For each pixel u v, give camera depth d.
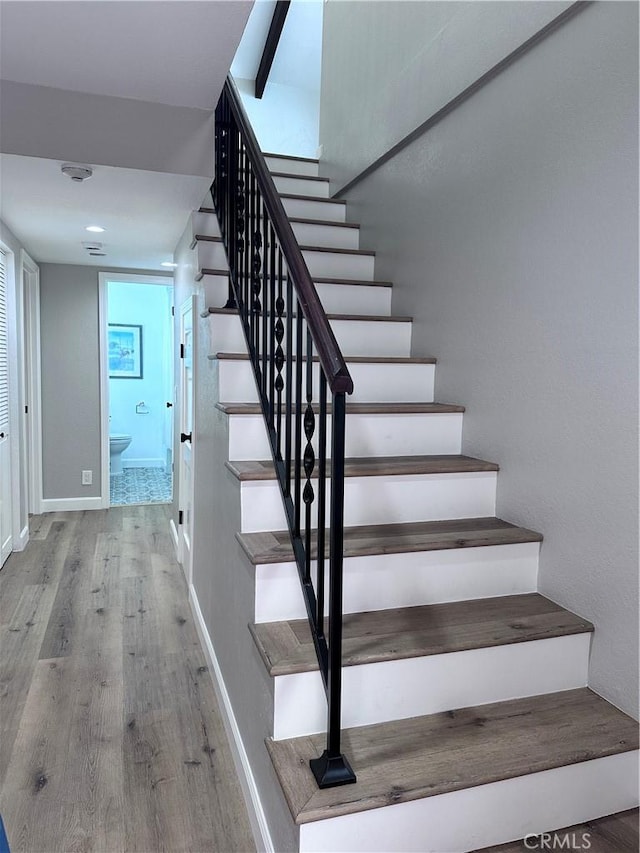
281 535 1.87
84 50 1.90
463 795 1.38
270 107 5.60
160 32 1.79
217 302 2.71
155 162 2.33
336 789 1.32
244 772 1.80
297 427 1.62
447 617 1.76
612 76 1.61
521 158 1.99
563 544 1.83
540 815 1.47
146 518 4.97
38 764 1.94
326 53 3.99
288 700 1.49
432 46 2.52
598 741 1.51
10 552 3.93
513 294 2.04
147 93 2.23
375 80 3.18
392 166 3.00
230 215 2.52
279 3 4.62
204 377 2.72
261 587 1.70
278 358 1.83
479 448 2.25
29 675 2.47
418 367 2.56
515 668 1.67
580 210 1.73
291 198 3.53
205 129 2.37
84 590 3.39
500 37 2.05
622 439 1.61
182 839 1.67
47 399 5.01
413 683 1.58
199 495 2.94
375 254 3.19
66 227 3.42
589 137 1.69
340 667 1.33
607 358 1.64
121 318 7.30
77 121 2.23
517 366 2.03
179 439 3.85
